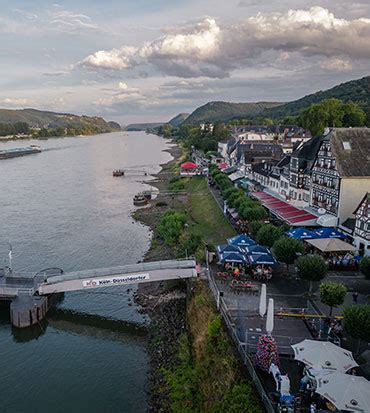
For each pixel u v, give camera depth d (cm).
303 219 6675
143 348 4509
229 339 3584
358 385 2414
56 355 4428
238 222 7369
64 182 15212
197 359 3806
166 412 3459
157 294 5541
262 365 3058
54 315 5238
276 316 3956
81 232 8712
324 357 2772
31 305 5031
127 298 5628
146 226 9169
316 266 4316
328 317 3859
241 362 3250
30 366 4241
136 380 3956
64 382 3966
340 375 2530
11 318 4981
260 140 16550
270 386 2925
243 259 4897
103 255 7256
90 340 4700
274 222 7250
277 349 3300
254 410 2769
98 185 14575
